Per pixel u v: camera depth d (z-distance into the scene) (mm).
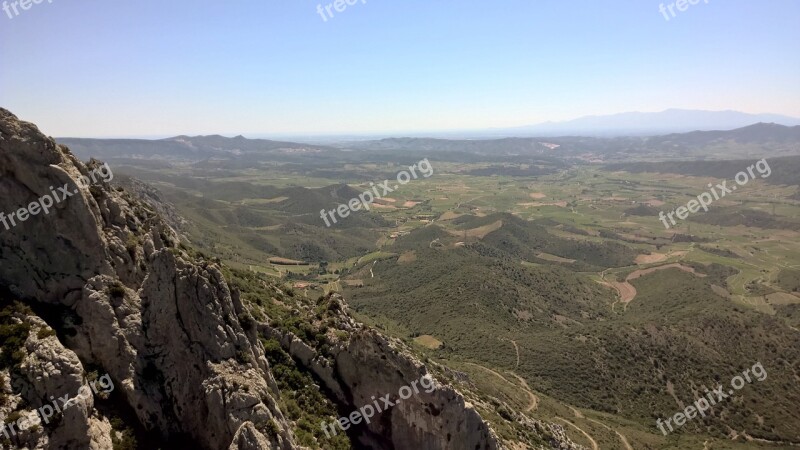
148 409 33844
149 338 35969
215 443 34188
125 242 39750
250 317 41844
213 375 35594
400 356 47625
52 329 31328
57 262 34719
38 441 27562
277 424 34375
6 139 34031
